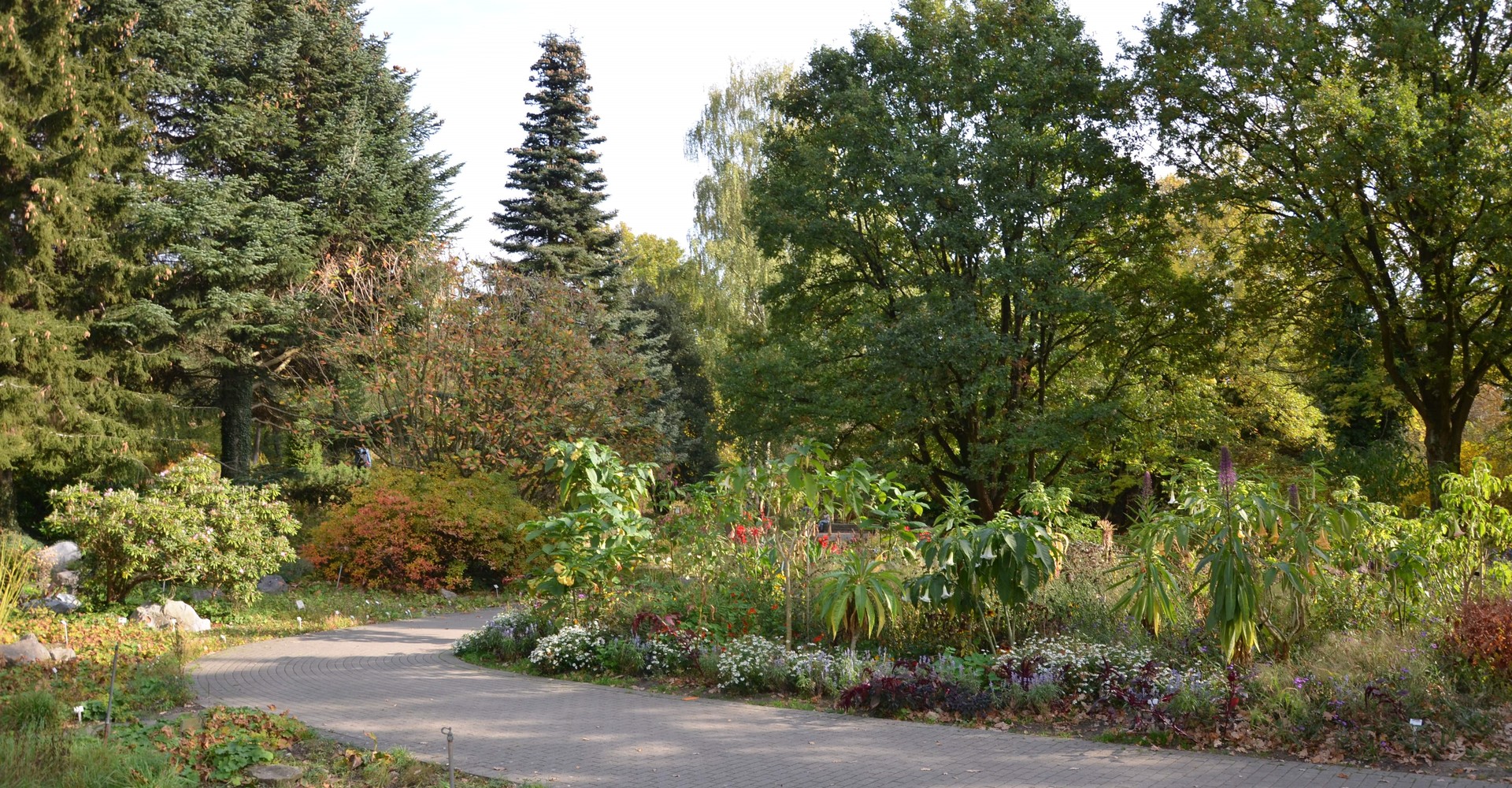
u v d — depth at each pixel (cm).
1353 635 796
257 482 2553
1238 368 2391
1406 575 877
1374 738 641
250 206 2467
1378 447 2019
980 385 1892
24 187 2105
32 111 2114
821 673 858
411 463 2133
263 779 581
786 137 2419
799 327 2397
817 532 1116
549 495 2359
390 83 2930
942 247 2075
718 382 2417
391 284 2292
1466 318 1977
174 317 2333
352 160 2670
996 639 919
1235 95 1891
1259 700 709
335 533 1777
